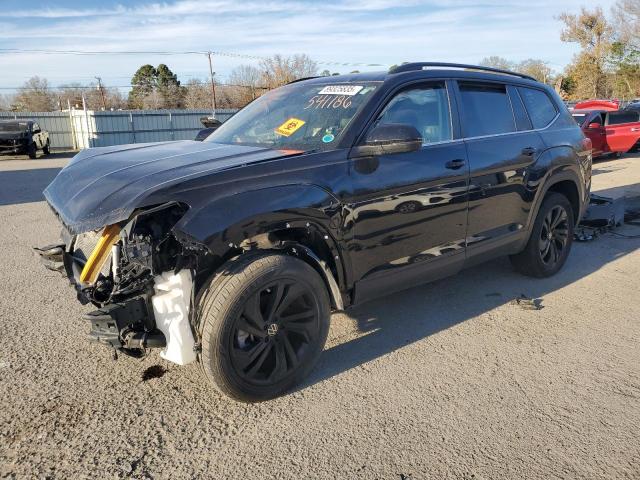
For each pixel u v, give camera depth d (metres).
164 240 2.93
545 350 3.95
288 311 3.32
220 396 3.35
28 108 55.19
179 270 3.00
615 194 10.01
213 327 2.96
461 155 4.20
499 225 4.66
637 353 3.90
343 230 3.45
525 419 3.10
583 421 3.08
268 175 3.19
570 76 59.19
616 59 55.34
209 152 3.64
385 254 3.75
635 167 14.15
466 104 4.45
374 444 2.89
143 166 3.35
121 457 2.78
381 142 3.41
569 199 5.69
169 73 67.12
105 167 3.51
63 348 3.97
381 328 4.32
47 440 2.91
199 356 3.07
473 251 4.43
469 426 3.04
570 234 5.59
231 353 3.04
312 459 2.78
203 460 2.77
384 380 3.54
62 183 3.61
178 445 2.88
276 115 4.20
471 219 4.34
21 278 5.55
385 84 3.89
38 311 4.66
